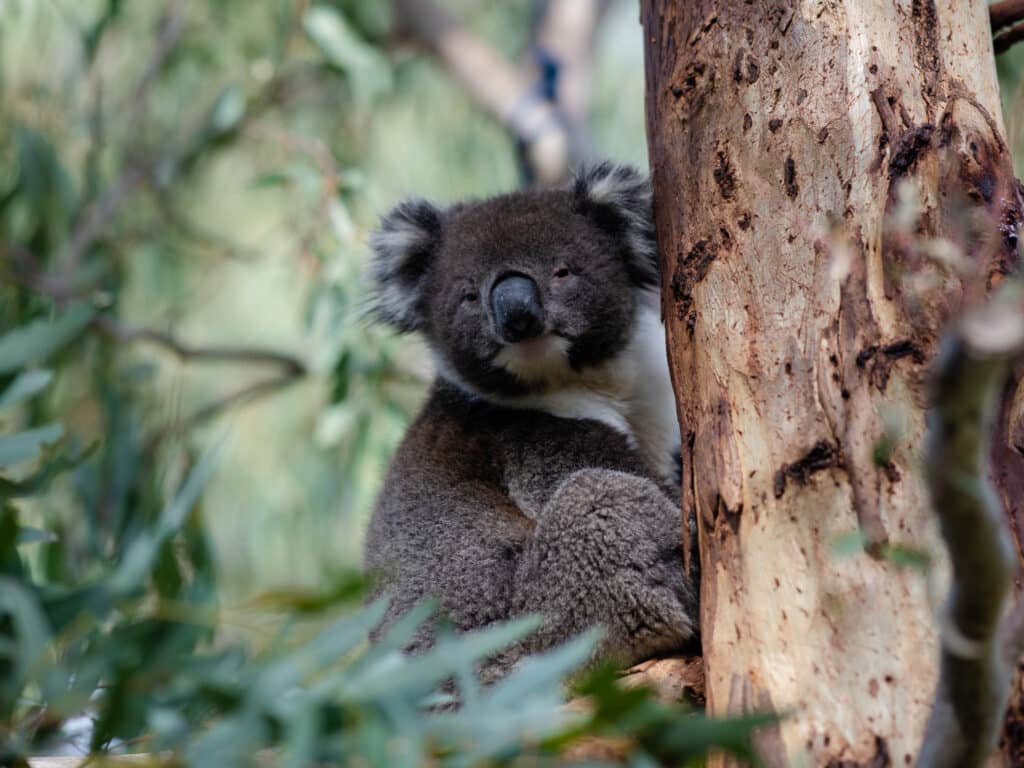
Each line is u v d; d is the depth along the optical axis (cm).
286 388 1413
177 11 1516
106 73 1562
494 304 938
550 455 912
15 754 507
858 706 535
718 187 677
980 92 654
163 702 508
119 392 1246
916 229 608
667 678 705
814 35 665
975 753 429
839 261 556
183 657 511
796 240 639
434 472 927
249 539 1531
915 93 641
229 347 1480
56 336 586
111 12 1340
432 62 1825
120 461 1176
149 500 1177
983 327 348
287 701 469
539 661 482
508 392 959
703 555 635
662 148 730
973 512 377
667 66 738
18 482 644
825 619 560
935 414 371
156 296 1548
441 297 986
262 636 517
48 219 1289
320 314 1294
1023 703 531
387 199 1700
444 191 1770
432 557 885
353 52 1427
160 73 1546
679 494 894
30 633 468
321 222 1339
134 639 518
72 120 1441
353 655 679
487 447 936
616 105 1966
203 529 1005
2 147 1409
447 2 1984
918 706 524
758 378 628
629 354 973
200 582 958
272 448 1560
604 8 1822
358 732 454
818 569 571
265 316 1703
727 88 687
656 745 466
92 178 1364
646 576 788
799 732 543
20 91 1425
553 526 824
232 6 1571
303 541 1526
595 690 456
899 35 655
